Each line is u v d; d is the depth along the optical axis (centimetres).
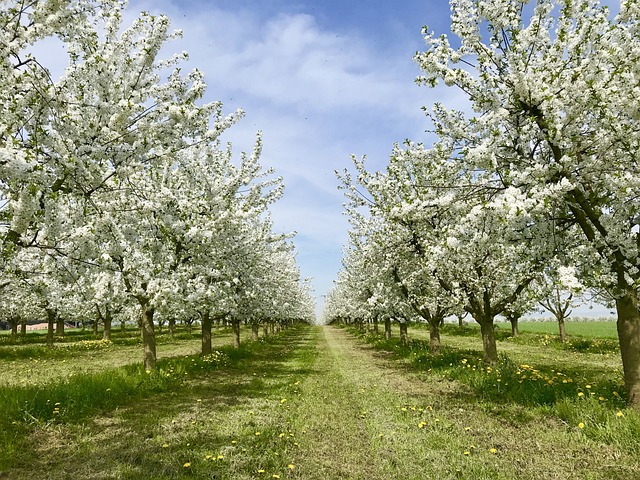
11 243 518
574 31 668
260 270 2011
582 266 768
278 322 4266
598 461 491
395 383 1078
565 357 1702
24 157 469
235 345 2066
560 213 759
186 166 1113
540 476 460
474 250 900
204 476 471
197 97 750
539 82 646
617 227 681
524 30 662
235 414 748
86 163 591
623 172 643
